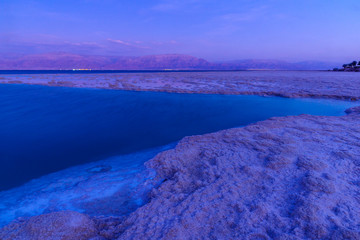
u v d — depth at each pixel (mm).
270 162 3648
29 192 3457
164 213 2586
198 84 19734
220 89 16047
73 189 3480
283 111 9438
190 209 2604
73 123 7863
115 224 2586
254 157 3957
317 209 2428
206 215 2486
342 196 2703
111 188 3463
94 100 12367
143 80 24141
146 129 7078
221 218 2426
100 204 3062
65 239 2260
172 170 3844
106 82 21734
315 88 15453
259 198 2746
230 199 2752
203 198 2805
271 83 19828
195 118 8508
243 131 5578
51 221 2375
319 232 2119
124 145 5672
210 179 3305
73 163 4582
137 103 11508
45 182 3775
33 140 6121
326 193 2746
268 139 4844
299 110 9516
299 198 2658
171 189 3188
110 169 4207
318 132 5324
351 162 3625
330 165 3533
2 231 2375
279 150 4141
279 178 3195
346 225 2215
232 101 11898
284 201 2668
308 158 3736
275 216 2402
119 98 12969
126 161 4578
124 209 2939
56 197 3268
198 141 5121
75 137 6355
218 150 4387
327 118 6836
